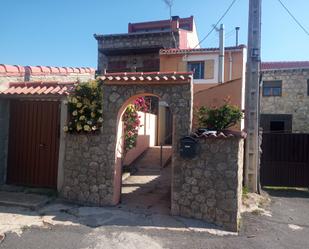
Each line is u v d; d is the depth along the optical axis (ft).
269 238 21.16
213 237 20.17
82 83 25.71
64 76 36.94
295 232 22.99
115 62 74.90
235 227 21.52
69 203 24.73
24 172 28.32
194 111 26.05
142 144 47.78
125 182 32.65
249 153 33.58
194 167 22.65
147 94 24.00
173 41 71.56
